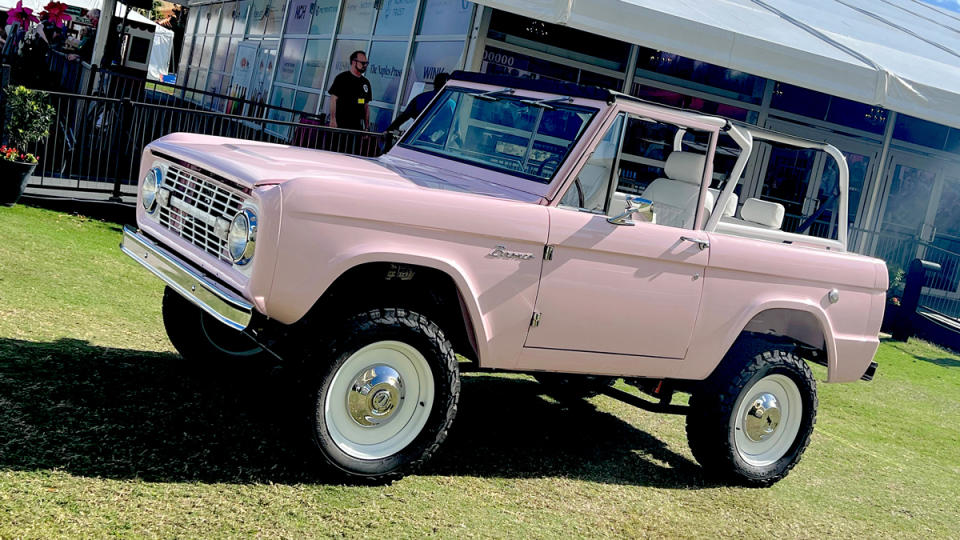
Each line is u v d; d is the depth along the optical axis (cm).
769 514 499
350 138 1148
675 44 907
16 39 2053
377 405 414
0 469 348
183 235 437
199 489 371
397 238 398
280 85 1802
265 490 384
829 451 662
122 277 731
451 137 533
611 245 453
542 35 1195
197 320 521
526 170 473
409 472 428
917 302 1255
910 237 1592
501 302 430
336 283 425
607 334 467
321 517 370
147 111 1004
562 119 475
